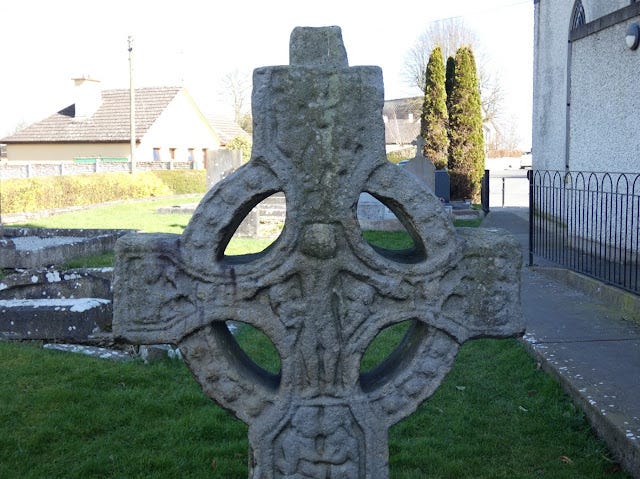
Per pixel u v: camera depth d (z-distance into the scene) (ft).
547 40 52.80
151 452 13.57
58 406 15.44
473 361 19.35
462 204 65.67
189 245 9.59
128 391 16.35
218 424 14.75
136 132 119.75
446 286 9.86
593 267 27.76
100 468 12.91
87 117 125.39
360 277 9.75
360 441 10.05
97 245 34.19
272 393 9.95
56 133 123.85
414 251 10.71
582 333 20.16
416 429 14.83
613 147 29.25
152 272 9.59
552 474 12.74
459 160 76.64
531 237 31.24
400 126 188.44
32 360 18.44
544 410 15.60
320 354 9.86
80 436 14.26
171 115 128.16
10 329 20.38
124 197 78.89
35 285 22.34
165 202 75.92
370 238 42.93
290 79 9.32
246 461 13.29
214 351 9.78
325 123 9.39
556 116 49.75
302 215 9.55
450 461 13.28
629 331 20.29
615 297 23.39
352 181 9.52
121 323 9.65
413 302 9.86
